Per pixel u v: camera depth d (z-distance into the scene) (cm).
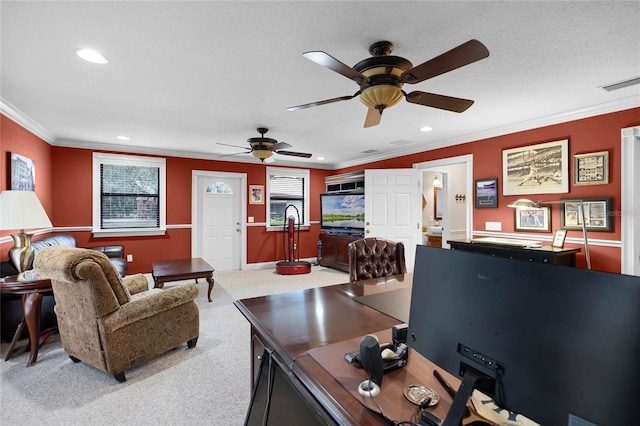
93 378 225
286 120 362
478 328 74
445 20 173
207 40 192
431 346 85
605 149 313
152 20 171
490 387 70
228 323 331
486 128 402
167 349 251
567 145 340
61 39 189
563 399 59
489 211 417
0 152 301
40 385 216
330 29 180
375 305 173
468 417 79
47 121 365
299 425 103
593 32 184
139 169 536
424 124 384
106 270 216
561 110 329
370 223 543
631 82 257
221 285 496
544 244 351
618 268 304
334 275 574
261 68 230
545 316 63
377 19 171
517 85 263
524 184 379
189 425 177
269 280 533
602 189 315
